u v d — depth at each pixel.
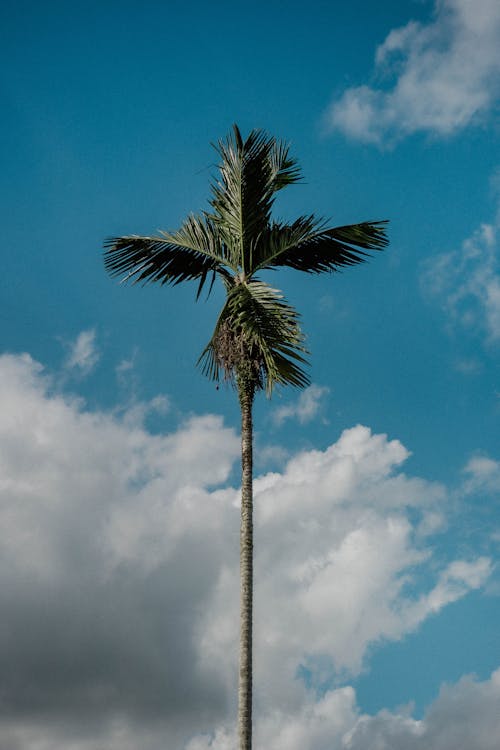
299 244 18.23
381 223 17.92
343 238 18.17
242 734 15.15
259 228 18.27
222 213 18.34
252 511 16.66
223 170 18.30
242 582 16.14
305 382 17.06
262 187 18.19
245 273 18.30
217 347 17.70
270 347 17.00
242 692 15.42
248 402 17.42
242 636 15.79
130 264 18.67
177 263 18.66
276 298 17.25
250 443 17.12
